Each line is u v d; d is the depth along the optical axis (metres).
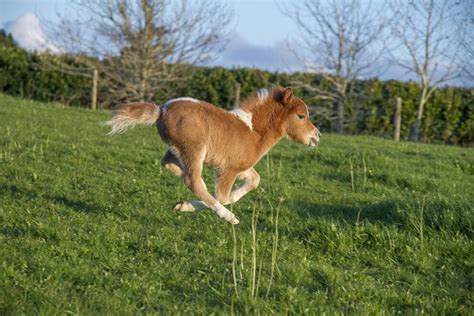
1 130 13.41
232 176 7.76
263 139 7.95
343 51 25.20
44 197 8.55
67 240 6.57
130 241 6.79
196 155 7.34
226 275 6.04
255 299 5.29
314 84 26.28
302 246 7.13
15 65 27.08
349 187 11.24
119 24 26.73
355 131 25.58
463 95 25.11
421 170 13.06
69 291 5.42
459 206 8.04
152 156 12.07
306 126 8.20
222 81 26.78
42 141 12.52
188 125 7.30
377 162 12.97
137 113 7.37
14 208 7.74
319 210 8.85
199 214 8.17
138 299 5.34
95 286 5.57
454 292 5.99
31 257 6.01
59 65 26.69
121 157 11.77
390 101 25.09
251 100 8.00
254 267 5.38
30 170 9.93
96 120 17.80
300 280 6.02
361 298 5.69
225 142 7.56
